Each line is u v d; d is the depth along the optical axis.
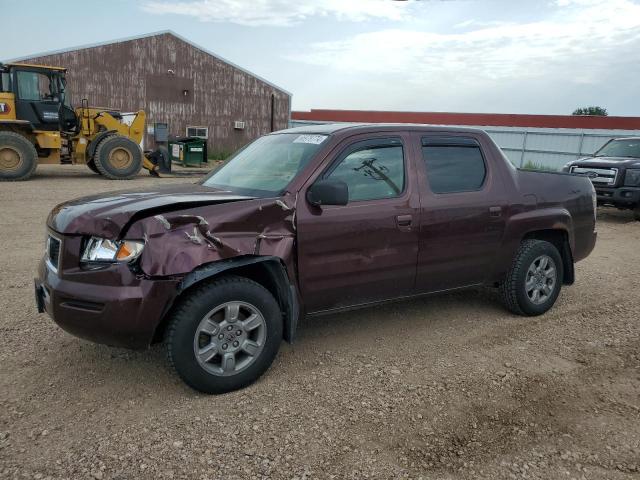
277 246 3.59
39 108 16.70
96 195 4.00
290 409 3.35
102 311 3.19
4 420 3.14
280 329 3.71
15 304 5.11
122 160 17.88
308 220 3.77
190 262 3.23
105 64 30.05
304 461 2.84
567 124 33.38
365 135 4.20
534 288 5.16
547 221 5.11
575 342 4.60
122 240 3.22
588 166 12.02
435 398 3.55
